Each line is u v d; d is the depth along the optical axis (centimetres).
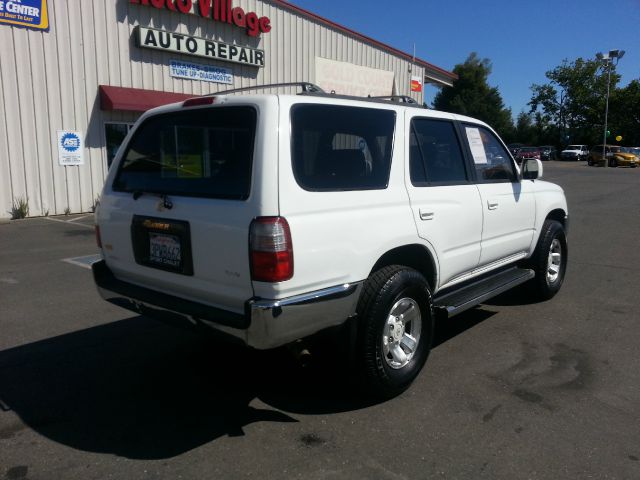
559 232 599
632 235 1054
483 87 7031
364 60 2062
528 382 400
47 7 1195
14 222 1163
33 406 364
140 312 372
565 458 304
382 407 364
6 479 284
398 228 366
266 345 301
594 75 6494
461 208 430
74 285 661
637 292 645
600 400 373
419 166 403
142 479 285
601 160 4019
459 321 539
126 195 381
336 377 407
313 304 312
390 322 364
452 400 373
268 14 1659
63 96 1248
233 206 308
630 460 303
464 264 447
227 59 1542
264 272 296
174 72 1443
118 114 1351
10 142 1182
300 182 313
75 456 306
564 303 599
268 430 335
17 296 613
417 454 308
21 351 458
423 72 2408
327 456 307
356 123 359
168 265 348
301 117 324
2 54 1145
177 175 351
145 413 356
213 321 316
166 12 1398
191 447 316
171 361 440
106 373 417
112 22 1305
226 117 330
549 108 6919
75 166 1292
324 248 318
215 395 382
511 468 295
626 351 461
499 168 508
